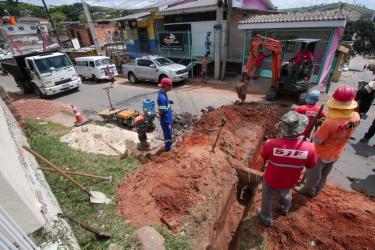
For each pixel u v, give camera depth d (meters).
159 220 3.93
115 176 5.22
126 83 16.61
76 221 3.53
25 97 14.46
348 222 3.80
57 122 9.68
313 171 4.07
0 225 2.04
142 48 22.48
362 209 4.11
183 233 3.67
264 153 3.22
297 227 3.83
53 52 14.16
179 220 3.88
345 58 19.19
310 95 4.82
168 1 22.59
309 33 12.83
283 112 8.73
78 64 17.67
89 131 7.84
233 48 16.62
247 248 3.67
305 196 4.47
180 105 11.09
